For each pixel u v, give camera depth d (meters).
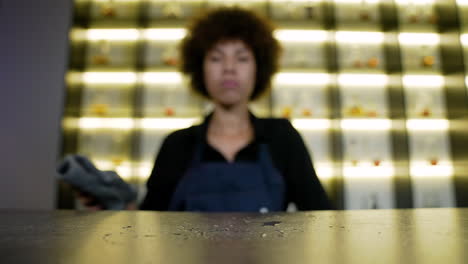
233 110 0.92
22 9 2.37
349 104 2.60
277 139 0.88
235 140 0.91
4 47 2.31
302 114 2.44
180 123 2.48
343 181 2.32
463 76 2.35
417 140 2.55
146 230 0.26
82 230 0.26
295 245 0.18
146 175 2.41
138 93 2.40
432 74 2.52
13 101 2.25
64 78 2.29
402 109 2.39
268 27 1.07
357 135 2.55
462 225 0.29
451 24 2.45
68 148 2.28
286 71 2.47
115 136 2.47
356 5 2.65
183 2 2.64
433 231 0.25
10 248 0.17
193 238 0.22
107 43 2.58
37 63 2.30
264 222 0.33
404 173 2.34
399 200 2.34
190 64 1.11
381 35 2.60
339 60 2.61
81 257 0.15
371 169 2.50
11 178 2.18
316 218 0.36
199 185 0.77
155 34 2.57
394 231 0.25
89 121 2.46
